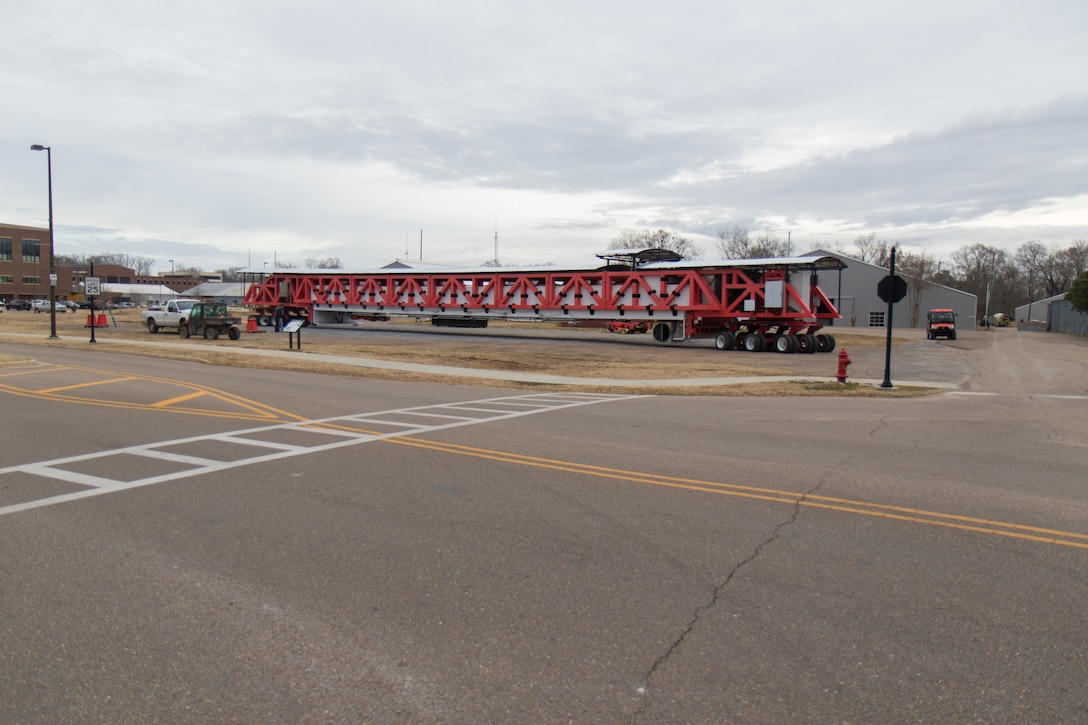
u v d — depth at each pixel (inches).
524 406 581.3
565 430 451.8
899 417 529.3
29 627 172.1
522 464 346.6
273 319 2255.2
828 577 202.8
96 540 234.7
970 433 454.9
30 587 196.1
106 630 170.6
